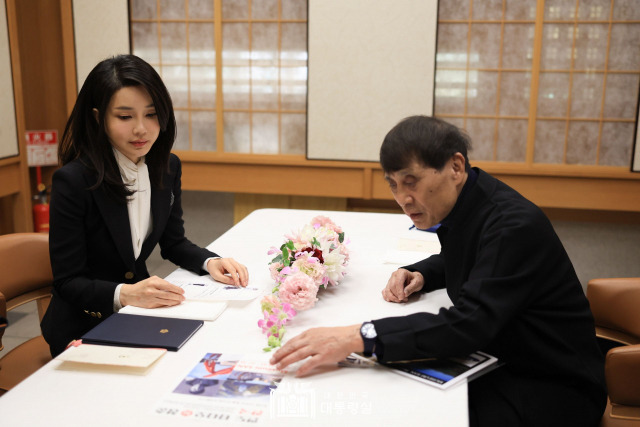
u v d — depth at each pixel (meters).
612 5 3.77
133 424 1.00
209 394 1.09
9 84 3.79
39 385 1.12
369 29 3.94
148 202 1.79
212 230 4.68
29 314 3.41
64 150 1.72
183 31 4.24
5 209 4.07
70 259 1.63
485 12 3.90
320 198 4.38
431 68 3.93
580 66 3.88
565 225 4.23
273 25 4.13
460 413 1.05
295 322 1.41
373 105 4.03
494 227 1.30
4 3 3.70
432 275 1.62
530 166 4.01
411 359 1.19
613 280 1.73
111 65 1.57
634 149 3.84
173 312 1.45
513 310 1.25
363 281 1.71
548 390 1.32
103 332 1.32
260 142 4.32
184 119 4.37
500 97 4.00
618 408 1.40
